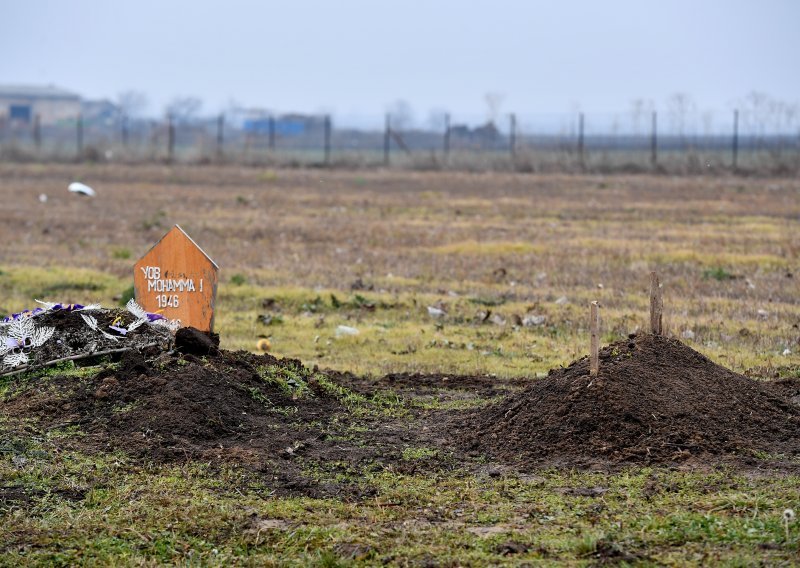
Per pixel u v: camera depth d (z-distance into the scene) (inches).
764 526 472.7
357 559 458.3
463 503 545.0
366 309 1178.0
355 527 502.9
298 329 1073.5
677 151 4714.6
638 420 631.2
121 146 4549.7
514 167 3998.5
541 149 4493.1
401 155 4520.2
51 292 1255.5
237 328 1069.8
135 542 483.8
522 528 502.3
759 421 653.3
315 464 610.9
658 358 689.0
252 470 591.5
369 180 3506.4
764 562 429.4
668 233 1913.1
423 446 655.8
